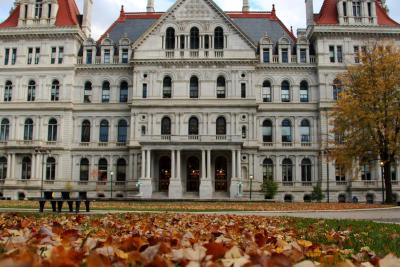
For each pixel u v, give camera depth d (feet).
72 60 241.96
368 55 175.83
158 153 227.81
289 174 234.79
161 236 29.19
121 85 244.42
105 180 236.02
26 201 174.09
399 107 165.58
